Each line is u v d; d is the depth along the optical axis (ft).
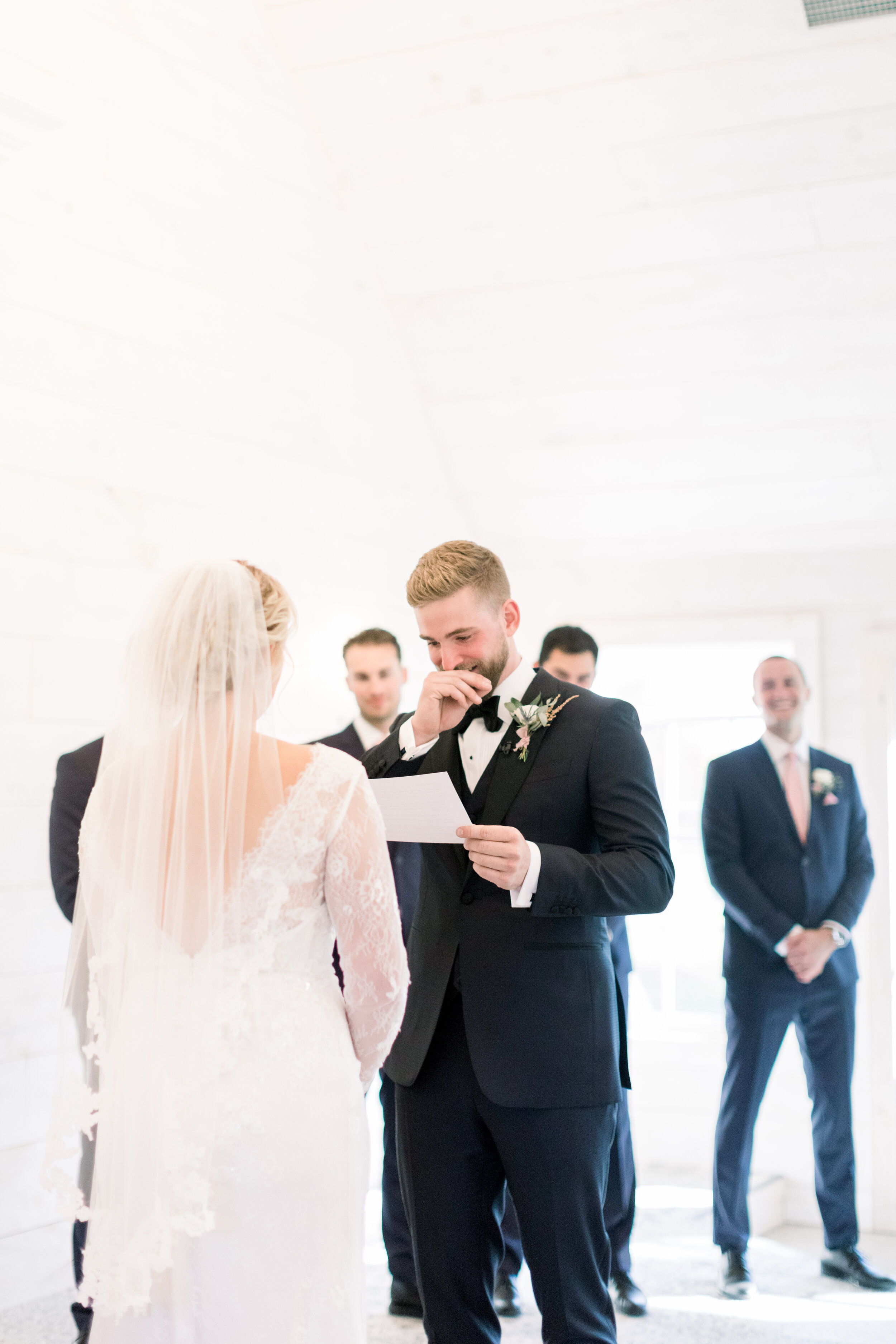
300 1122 5.14
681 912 16.17
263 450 13.15
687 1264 11.74
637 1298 10.59
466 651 7.02
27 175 10.69
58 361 11.16
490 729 7.19
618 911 6.31
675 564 15.16
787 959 11.48
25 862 10.82
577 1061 6.44
